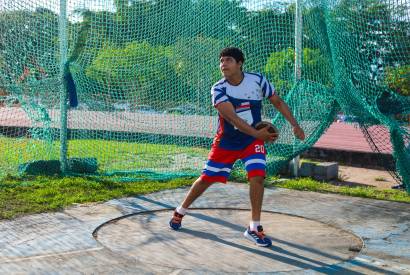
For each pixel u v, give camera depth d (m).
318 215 6.39
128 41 9.17
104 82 9.32
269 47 8.86
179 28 9.47
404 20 7.01
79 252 4.78
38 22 8.39
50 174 8.48
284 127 8.49
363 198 7.45
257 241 5.09
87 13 8.63
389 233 5.66
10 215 5.98
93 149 11.12
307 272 4.41
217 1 9.11
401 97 7.26
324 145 12.92
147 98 10.06
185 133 11.10
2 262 4.46
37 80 8.42
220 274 4.32
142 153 10.82
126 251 4.85
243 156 5.22
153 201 6.90
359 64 7.30
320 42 8.02
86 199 6.83
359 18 7.22
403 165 7.64
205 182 5.43
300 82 8.45
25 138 9.62
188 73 9.94
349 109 7.75
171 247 5.01
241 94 5.11
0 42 8.23
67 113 9.18
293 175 9.20
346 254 4.92
